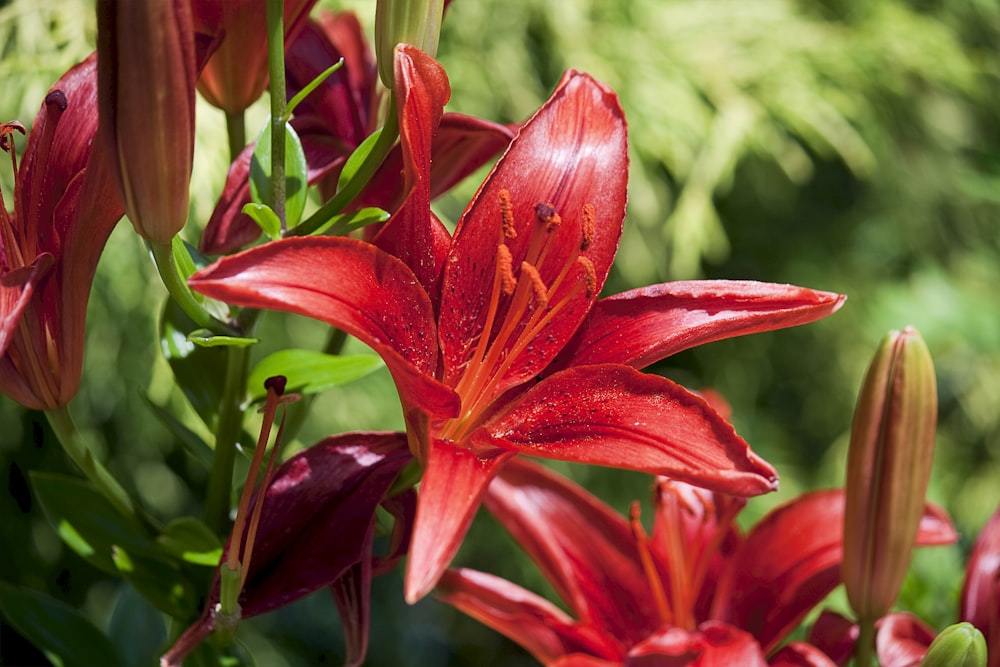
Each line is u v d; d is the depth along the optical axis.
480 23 1.07
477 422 0.51
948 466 1.36
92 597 1.07
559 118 0.52
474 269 0.52
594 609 0.58
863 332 1.37
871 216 1.45
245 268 0.46
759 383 1.40
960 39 1.42
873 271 1.43
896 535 0.53
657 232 1.18
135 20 0.45
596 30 1.13
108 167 0.47
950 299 1.29
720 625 0.54
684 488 0.60
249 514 0.50
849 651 0.56
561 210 0.52
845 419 1.39
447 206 1.02
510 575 1.22
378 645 1.30
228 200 0.52
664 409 0.49
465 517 0.46
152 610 0.62
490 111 1.06
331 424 1.02
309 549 0.50
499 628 0.57
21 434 0.97
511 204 0.52
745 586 0.58
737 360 1.37
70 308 0.50
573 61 1.10
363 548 0.50
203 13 0.52
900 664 0.55
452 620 1.39
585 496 0.59
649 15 1.16
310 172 0.54
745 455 0.47
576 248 0.52
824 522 0.58
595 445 0.48
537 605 0.57
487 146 0.56
